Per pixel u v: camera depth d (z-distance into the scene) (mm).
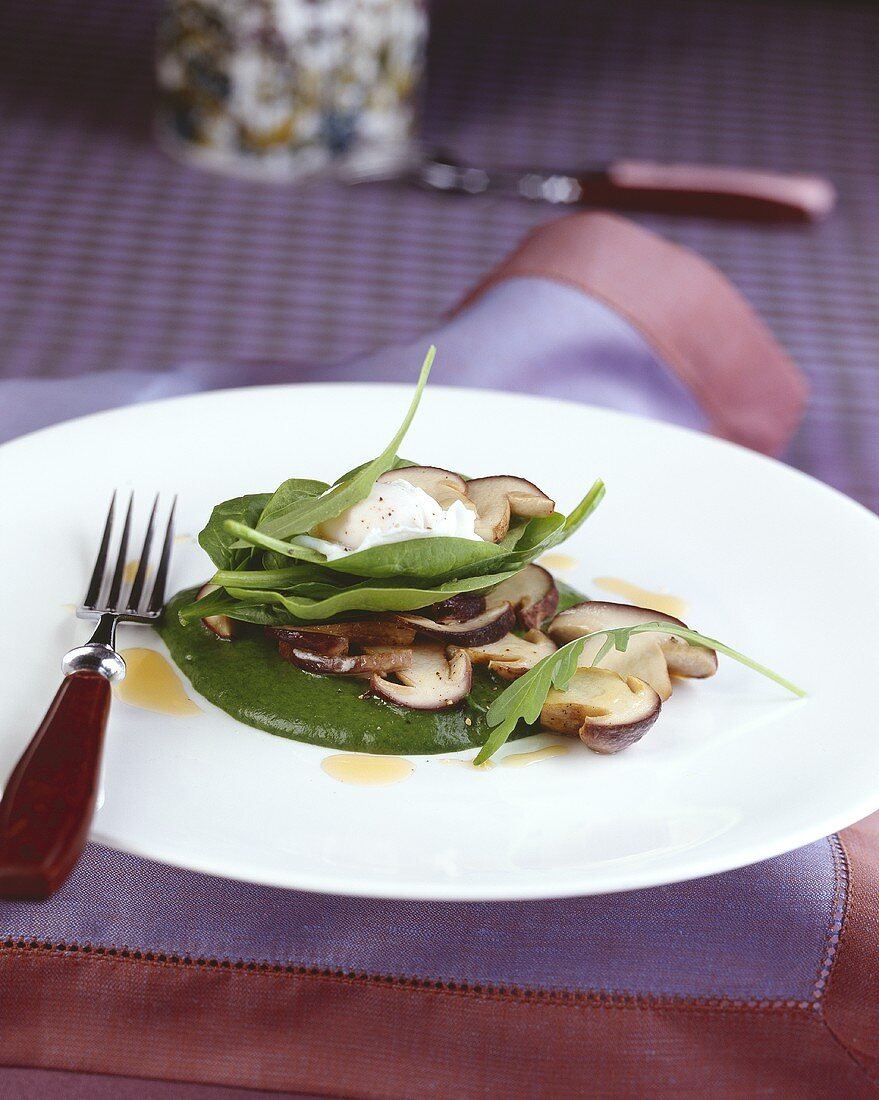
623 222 1182
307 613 751
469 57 2029
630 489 883
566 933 743
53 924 733
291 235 1598
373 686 749
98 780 671
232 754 732
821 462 1267
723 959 741
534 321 1116
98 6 2094
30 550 816
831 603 818
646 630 753
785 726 754
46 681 753
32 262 1486
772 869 756
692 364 1148
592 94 1962
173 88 1713
